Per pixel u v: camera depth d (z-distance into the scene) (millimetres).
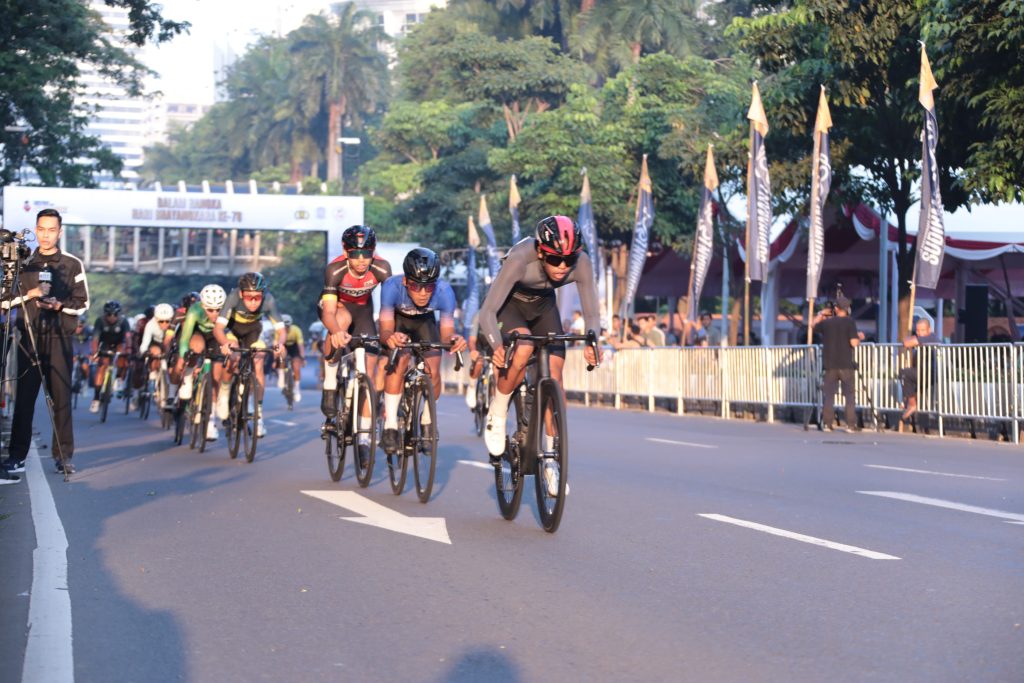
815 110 23906
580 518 7797
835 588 5531
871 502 8594
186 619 5016
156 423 19438
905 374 16516
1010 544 6715
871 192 25203
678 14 58219
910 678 4066
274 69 102875
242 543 6867
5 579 5816
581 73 57094
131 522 7688
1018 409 14617
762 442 14727
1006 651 4395
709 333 29516
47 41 38062
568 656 4410
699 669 4219
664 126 41625
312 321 77125
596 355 7250
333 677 4168
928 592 5422
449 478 10195
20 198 37531
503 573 5945
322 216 39406
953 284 28594
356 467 9648
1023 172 18812
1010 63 18703
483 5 66188
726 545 6719
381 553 6523
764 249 20469
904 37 21469
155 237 42281
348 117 98000
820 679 4074
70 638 4676
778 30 23234
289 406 23297
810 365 18219
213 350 13125
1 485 9750
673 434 16203
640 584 5664
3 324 10266
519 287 7320
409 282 8680
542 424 7277
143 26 32250
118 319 20344
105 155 46562
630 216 41406
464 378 31047
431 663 4332
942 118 20688
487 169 54219
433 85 70562
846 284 30375
